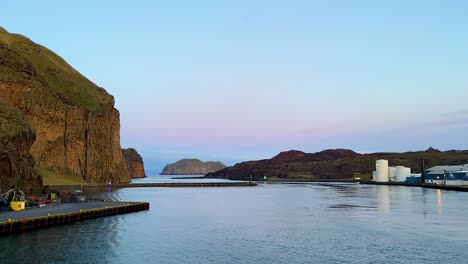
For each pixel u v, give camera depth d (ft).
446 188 457.68
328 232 168.76
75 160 561.84
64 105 565.94
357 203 294.46
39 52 647.56
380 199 327.47
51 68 622.95
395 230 171.73
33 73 535.19
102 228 175.94
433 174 568.41
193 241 150.20
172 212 242.37
